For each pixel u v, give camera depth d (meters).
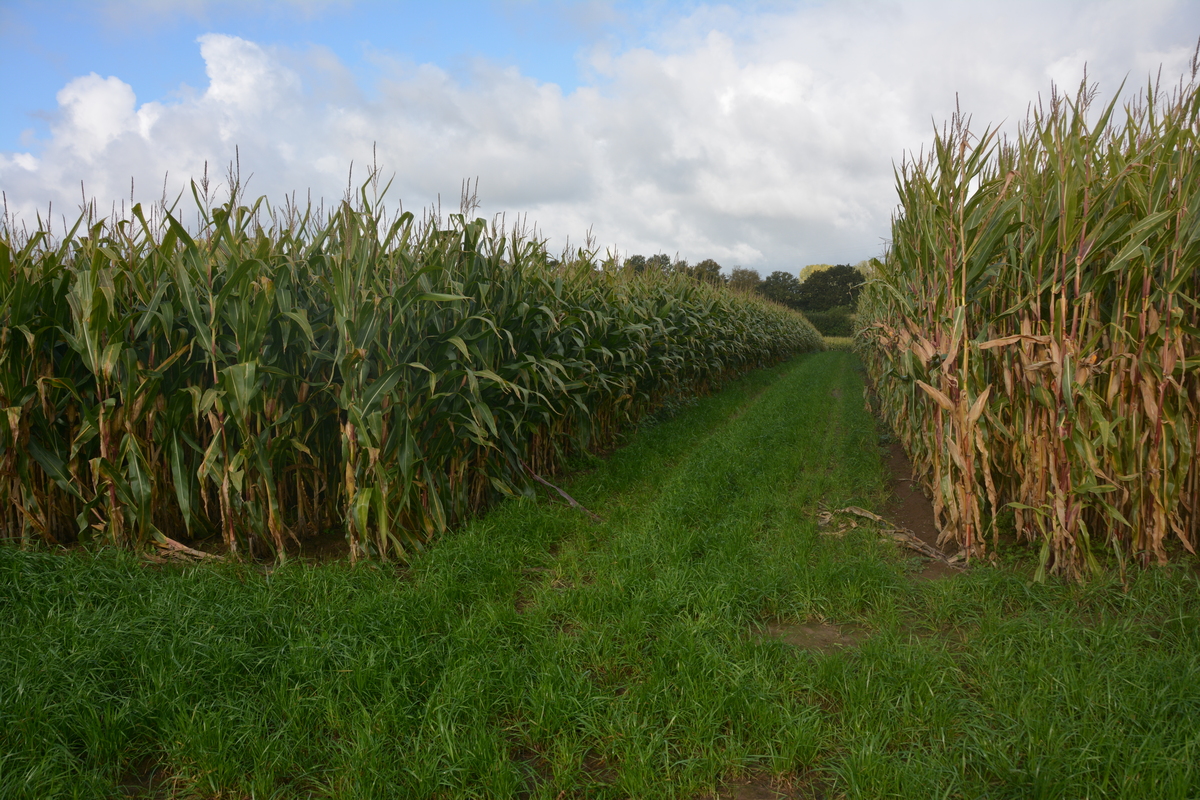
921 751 2.40
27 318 4.01
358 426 4.12
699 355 13.50
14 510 4.35
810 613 3.71
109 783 2.25
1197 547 4.31
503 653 3.12
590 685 2.82
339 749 2.43
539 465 6.99
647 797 2.23
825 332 56.28
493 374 4.67
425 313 4.68
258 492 4.37
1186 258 3.64
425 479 4.75
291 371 4.57
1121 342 3.89
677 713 2.60
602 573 4.11
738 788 2.35
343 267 4.18
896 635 3.25
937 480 4.76
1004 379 4.39
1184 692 2.55
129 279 4.20
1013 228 4.14
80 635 2.92
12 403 3.96
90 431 4.03
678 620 3.46
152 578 3.65
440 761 2.36
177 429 4.29
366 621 3.31
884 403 9.61
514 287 5.61
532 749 2.57
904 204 5.04
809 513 5.77
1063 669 2.78
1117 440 3.86
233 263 4.16
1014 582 3.84
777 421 10.73
